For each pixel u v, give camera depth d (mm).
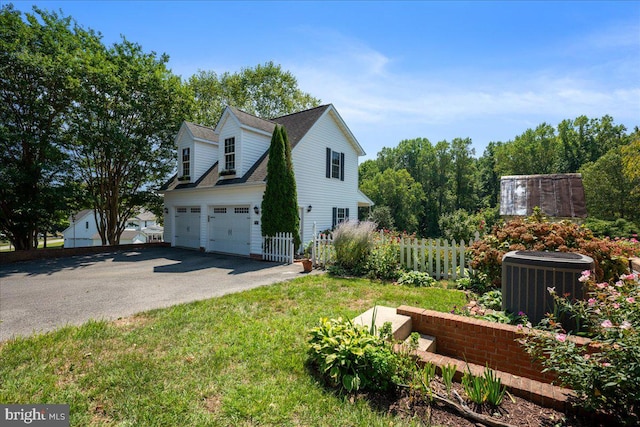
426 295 6031
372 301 5664
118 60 15508
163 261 11852
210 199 14875
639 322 2188
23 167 13492
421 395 2490
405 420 2271
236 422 2338
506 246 6309
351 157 17703
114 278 8516
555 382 2805
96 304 5848
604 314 2455
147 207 19844
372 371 2707
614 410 2088
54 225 16672
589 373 2068
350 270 8797
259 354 3449
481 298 5289
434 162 51344
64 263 11492
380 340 2955
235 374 3035
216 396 2691
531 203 11492
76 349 3670
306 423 2307
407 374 2668
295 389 2746
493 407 2303
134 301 6047
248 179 12938
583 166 38438
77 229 37281
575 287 3480
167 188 17391
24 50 12688
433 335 3717
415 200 45094
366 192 45562
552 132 48469
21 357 3459
